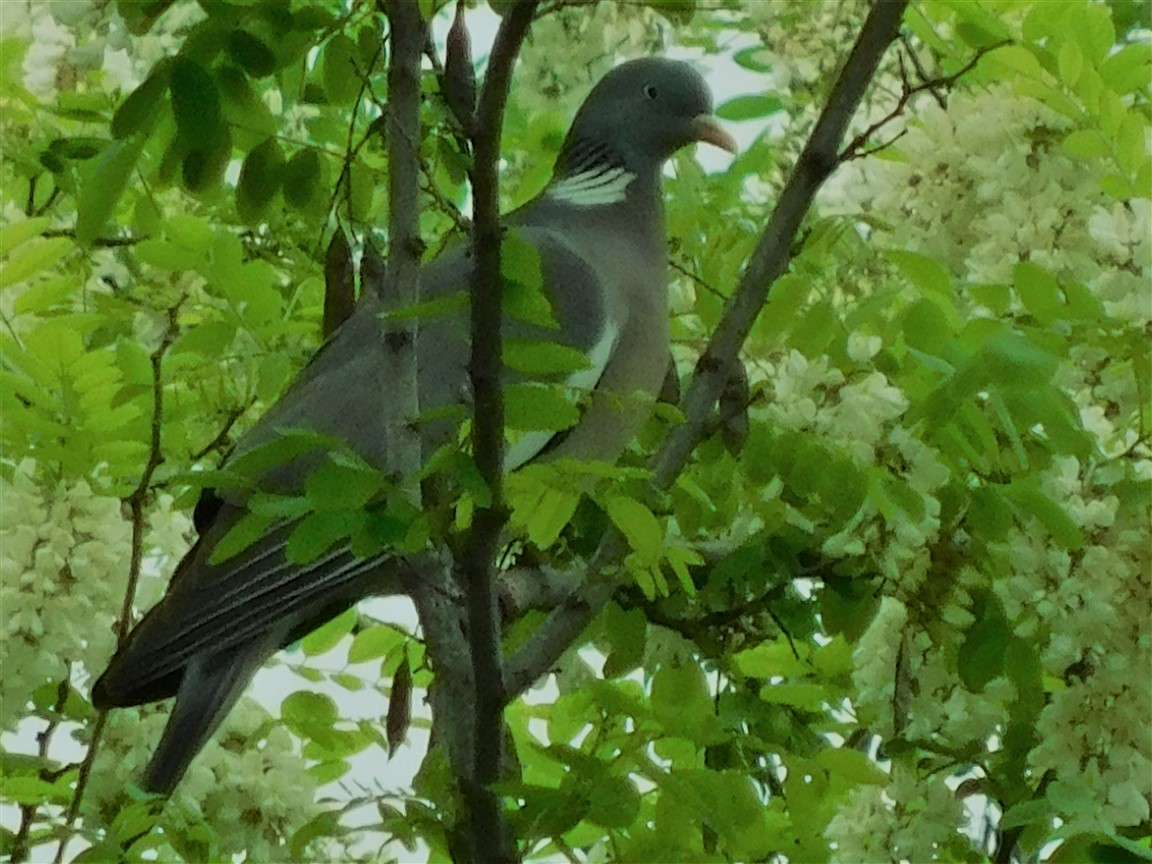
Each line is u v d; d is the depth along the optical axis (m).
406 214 3.51
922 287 4.48
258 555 4.48
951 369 4.23
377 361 5.07
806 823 4.54
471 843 3.77
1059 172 4.66
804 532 4.82
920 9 4.90
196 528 5.15
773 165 5.59
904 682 4.69
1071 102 4.61
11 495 4.77
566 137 6.19
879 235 5.04
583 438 5.26
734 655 5.25
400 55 3.51
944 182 4.87
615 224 5.85
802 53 5.14
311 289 5.63
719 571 4.84
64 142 5.04
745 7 5.17
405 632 4.85
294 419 5.00
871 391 4.53
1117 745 4.20
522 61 5.62
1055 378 4.59
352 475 3.18
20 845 4.65
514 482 3.54
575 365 3.15
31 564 4.73
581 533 5.06
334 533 3.17
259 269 4.93
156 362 4.61
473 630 3.48
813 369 4.61
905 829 4.67
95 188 4.36
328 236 5.52
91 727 4.93
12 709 4.69
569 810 3.86
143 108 4.35
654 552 3.77
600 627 5.06
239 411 5.25
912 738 4.75
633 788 3.90
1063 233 4.64
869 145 5.05
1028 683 4.46
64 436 4.73
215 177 4.48
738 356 4.46
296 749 5.28
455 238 5.60
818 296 5.05
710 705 4.49
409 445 3.45
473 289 3.06
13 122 5.55
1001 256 4.67
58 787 4.79
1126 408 4.59
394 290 3.51
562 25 5.57
